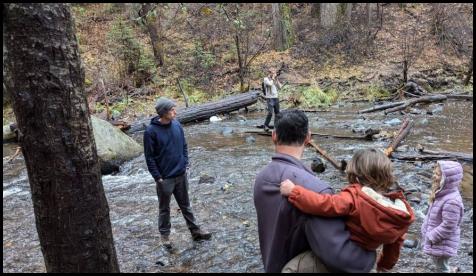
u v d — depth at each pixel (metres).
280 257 2.16
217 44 20.67
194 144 10.61
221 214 6.00
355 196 2.08
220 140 10.92
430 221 3.70
